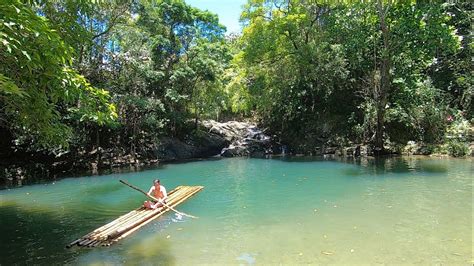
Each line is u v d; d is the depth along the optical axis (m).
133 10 22.06
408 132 22.81
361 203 11.35
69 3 9.37
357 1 20.34
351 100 25.45
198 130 27.73
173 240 8.37
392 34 19.75
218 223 9.68
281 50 25.83
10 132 18.38
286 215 10.30
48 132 8.82
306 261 7.02
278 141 27.78
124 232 8.80
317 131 25.88
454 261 6.82
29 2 7.43
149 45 24.09
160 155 24.39
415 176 15.27
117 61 21.59
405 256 7.12
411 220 9.45
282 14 25.81
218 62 27.42
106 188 15.09
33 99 7.84
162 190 11.73
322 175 16.66
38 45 6.49
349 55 22.44
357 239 8.18
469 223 9.06
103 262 7.14
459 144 20.12
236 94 28.34
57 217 10.71
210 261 7.13
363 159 21.17
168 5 25.83
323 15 25.39
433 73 24.83
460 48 21.97
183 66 25.75
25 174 18.06
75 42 9.43
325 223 9.45
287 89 26.61
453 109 22.19
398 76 21.22
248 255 7.41
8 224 10.03
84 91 9.06
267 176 17.12
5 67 7.00
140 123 23.11
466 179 14.24
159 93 25.62
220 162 23.45
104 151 21.62
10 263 7.23
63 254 7.60
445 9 23.44
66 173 19.34
